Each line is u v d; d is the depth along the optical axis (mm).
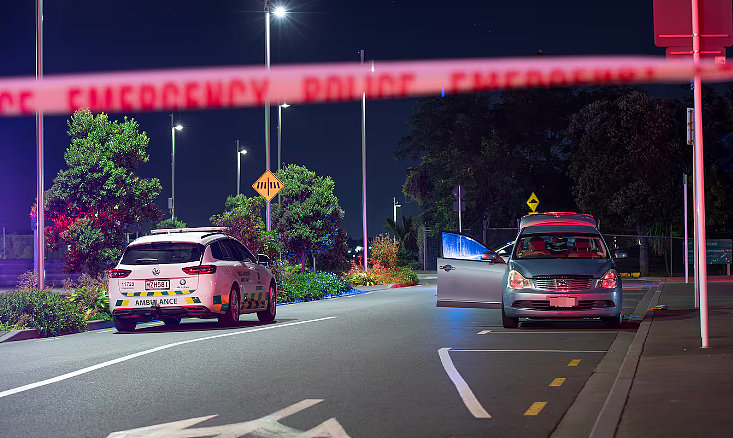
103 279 21219
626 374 9086
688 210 41906
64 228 24609
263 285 18141
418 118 58094
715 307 18719
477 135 56250
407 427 7016
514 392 8617
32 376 10234
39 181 19953
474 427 6977
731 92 42594
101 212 24609
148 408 8023
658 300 21688
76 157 24625
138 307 15945
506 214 53781
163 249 16469
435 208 57062
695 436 6137
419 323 16797
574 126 44344
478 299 16594
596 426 6523
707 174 41781
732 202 41656
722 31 10516
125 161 25281
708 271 42000
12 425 7320
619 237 43250
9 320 16234
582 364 10602
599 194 42500
